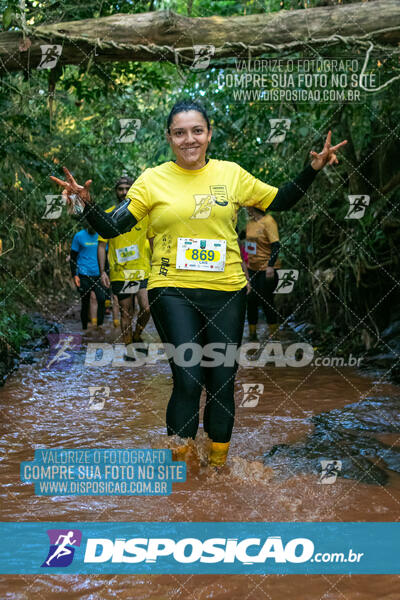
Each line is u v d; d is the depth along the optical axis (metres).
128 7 4.83
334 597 1.92
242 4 6.98
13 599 1.91
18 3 3.84
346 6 3.68
